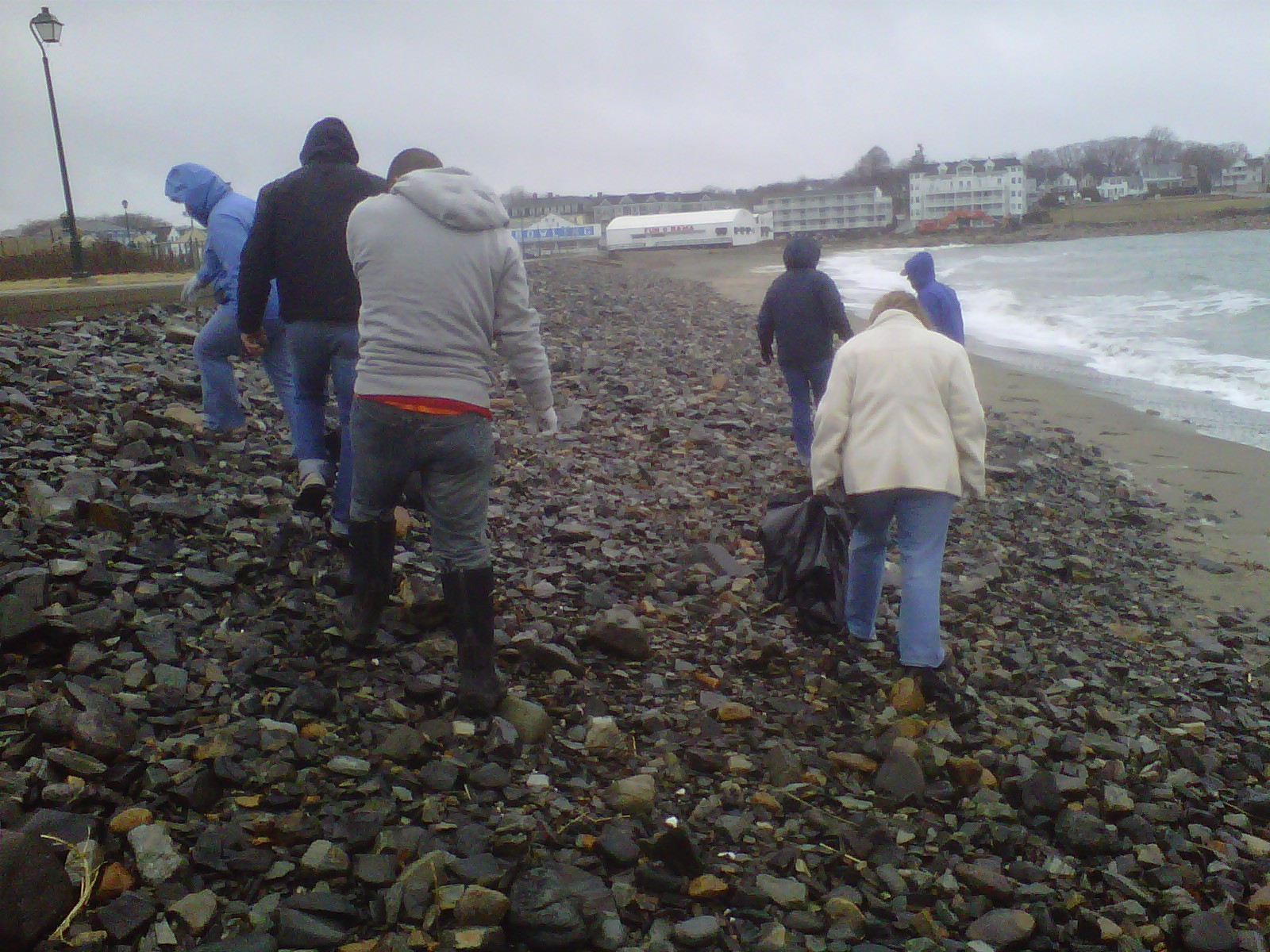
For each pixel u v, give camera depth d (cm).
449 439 360
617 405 1018
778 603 525
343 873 283
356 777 329
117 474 534
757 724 411
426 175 358
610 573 543
